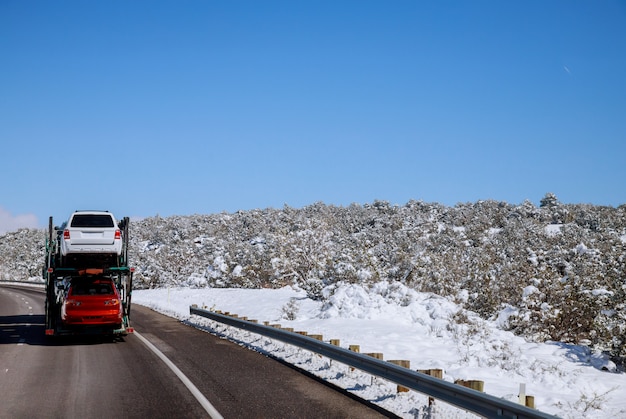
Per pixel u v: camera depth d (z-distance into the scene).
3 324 22.11
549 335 20.38
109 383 10.08
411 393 9.01
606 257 33.25
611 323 17.09
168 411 8.00
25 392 9.38
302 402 8.48
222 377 10.52
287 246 46.59
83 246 17.03
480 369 12.02
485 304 25.09
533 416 5.56
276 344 14.86
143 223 125.62
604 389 11.71
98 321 15.72
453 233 71.88
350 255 30.78
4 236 146.75
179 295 40.47
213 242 71.12
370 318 19.70
